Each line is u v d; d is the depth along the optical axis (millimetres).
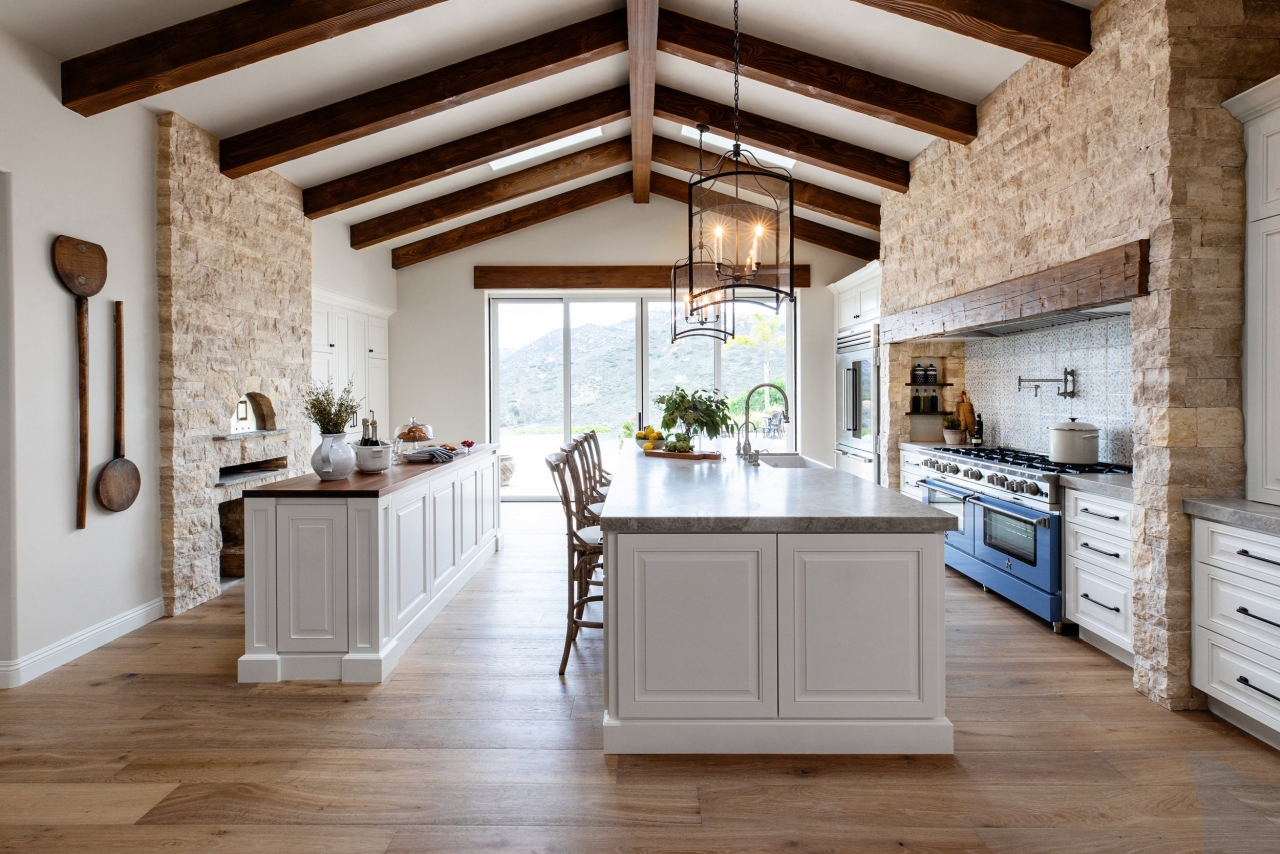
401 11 3211
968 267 4316
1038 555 3691
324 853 1877
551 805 2105
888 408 5691
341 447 3297
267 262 4871
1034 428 4691
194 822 2016
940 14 3080
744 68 4086
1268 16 2646
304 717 2689
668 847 1905
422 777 2262
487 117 5043
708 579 2406
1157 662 2777
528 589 4516
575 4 3951
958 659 3260
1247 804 2080
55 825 1998
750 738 2412
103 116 3475
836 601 2400
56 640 3199
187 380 4023
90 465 3387
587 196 7281
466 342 7492
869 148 5156
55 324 3191
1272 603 2316
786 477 3455
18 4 2844
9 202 2969
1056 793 2152
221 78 3672
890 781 2230
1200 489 2684
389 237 6414
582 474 4242
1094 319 4031
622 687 2416
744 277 2740
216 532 4348
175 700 2838
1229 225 2648
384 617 3113
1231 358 2668
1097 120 3090
